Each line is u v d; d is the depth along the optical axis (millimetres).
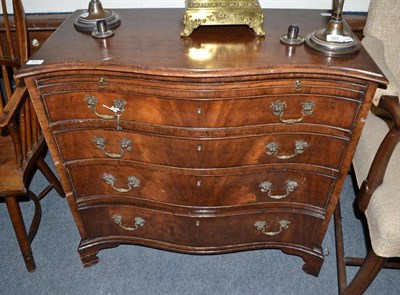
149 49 1069
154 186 1278
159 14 1330
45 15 1578
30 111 1314
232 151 1150
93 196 1339
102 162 1236
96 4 1210
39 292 1470
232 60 1001
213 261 1586
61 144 1175
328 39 1036
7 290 1474
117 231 1463
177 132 1107
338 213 1663
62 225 1736
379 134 1309
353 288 1269
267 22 1257
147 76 991
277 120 1084
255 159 1178
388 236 1058
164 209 1340
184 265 1573
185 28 1133
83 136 1169
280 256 1605
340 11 1034
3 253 1613
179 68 962
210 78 970
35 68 986
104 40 1130
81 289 1482
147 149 1173
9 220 1764
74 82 1043
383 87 987
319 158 1168
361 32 1542
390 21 1326
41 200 1856
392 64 1388
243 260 1590
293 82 1004
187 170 1203
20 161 1292
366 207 1174
